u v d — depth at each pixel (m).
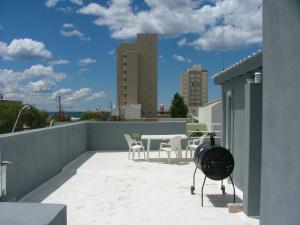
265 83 3.87
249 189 5.42
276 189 3.50
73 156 11.41
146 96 54.06
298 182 2.96
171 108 53.00
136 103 53.59
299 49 2.91
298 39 2.93
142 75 54.00
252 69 5.92
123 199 6.58
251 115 5.41
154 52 53.94
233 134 7.89
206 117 23.38
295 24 3.00
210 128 17.03
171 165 10.55
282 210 3.33
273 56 3.58
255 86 5.42
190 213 5.70
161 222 5.26
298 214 2.96
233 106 7.84
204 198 6.64
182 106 52.53
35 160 7.33
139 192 7.12
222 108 8.88
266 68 3.83
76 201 6.44
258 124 5.41
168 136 11.95
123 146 14.37
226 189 7.36
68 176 8.81
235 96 7.61
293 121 3.06
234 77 7.33
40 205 3.36
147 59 54.03
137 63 53.66
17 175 6.29
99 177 8.68
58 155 9.30
